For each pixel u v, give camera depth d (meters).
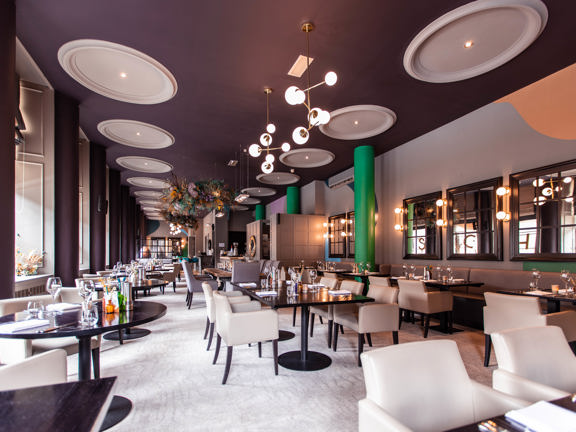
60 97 5.53
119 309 2.65
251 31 3.84
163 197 6.92
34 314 2.46
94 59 4.49
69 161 5.61
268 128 4.80
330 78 3.30
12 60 3.20
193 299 8.13
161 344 4.37
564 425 0.98
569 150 4.65
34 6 3.43
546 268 4.93
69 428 0.89
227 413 2.54
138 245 19.72
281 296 3.66
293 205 13.23
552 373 1.67
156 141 7.89
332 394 2.86
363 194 7.85
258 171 10.79
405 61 4.37
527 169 5.20
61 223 5.54
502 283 5.32
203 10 3.50
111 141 7.95
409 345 1.46
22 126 4.86
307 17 3.61
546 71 4.74
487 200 5.88
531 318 3.17
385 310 3.64
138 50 4.22
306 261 12.04
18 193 5.25
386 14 3.56
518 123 5.34
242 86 5.13
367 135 7.24
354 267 7.93
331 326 4.28
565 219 4.69
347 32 3.85
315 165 9.93
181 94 5.41
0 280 3.03
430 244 7.14
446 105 5.86
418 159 7.49
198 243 27.73
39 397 1.08
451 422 1.39
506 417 1.05
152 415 2.51
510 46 4.14
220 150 8.50
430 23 3.70
